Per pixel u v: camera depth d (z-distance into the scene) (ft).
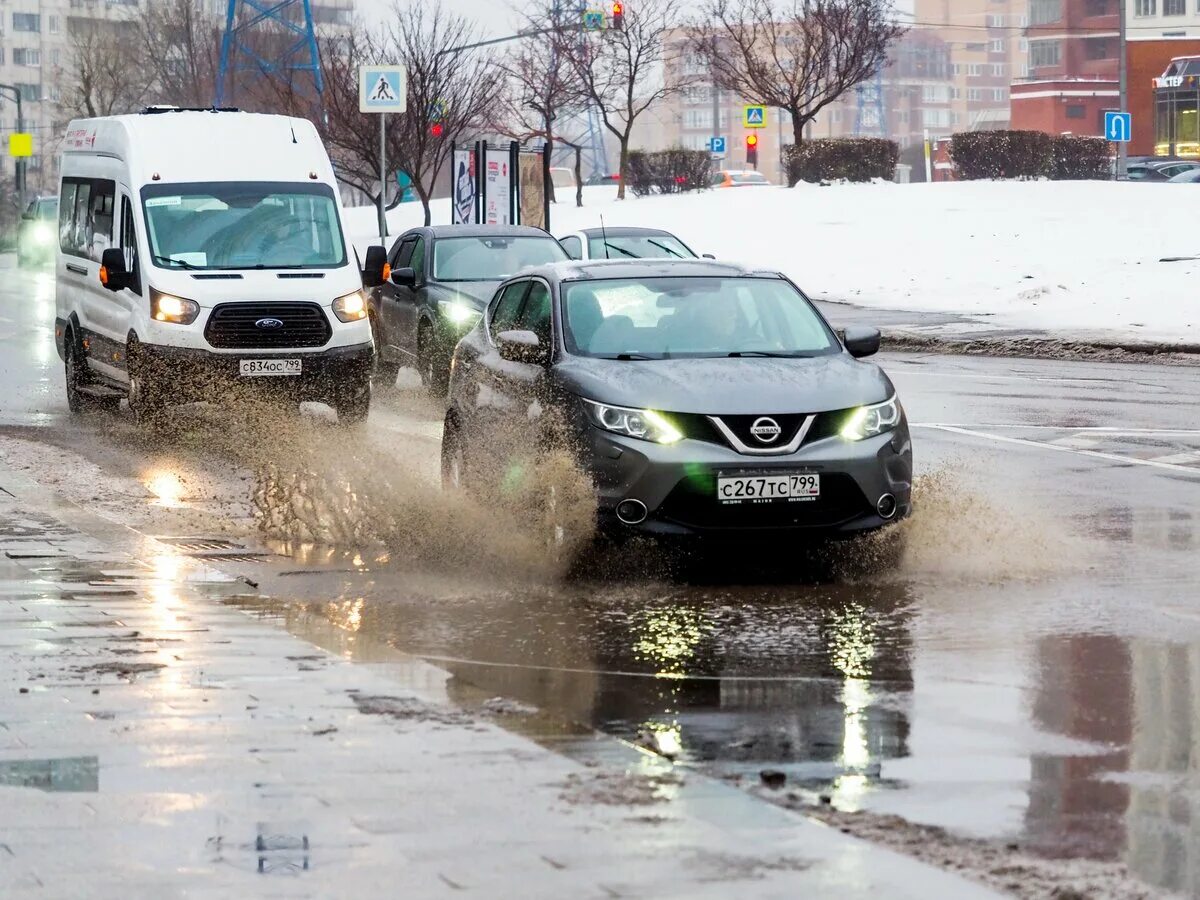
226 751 47.62
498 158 280.92
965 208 358.23
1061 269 286.87
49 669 57.98
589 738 50.31
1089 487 105.70
